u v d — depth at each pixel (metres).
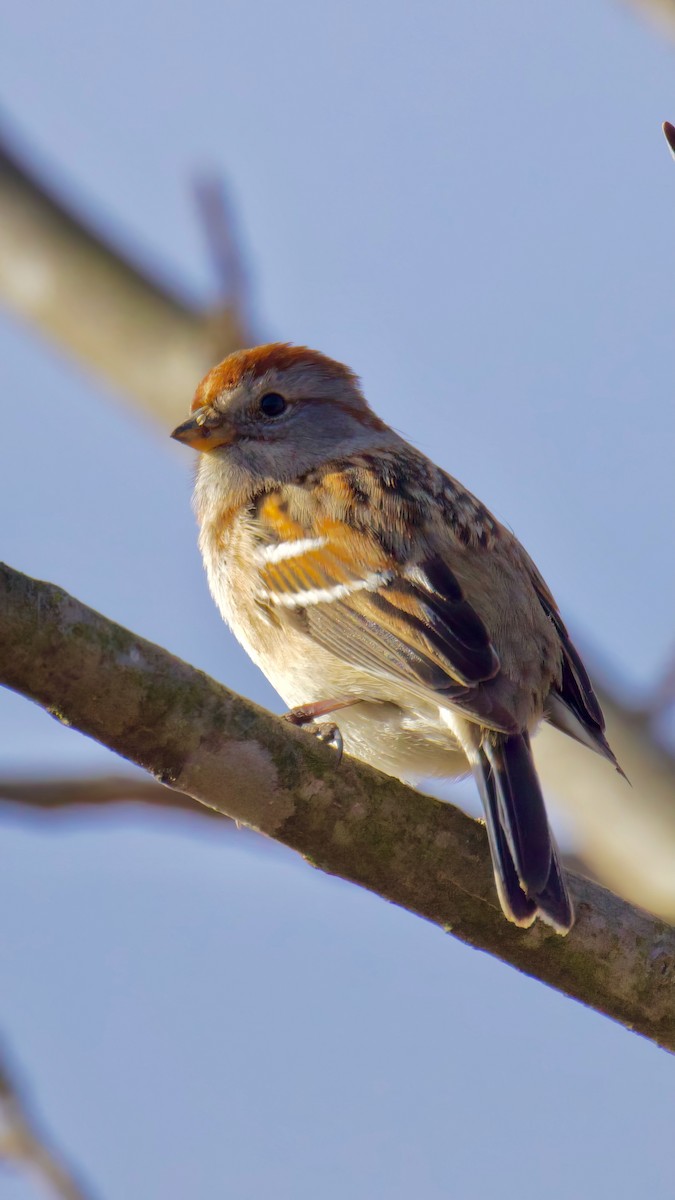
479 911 7.66
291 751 7.25
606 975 7.77
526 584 9.55
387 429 11.30
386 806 7.45
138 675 6.90
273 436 10.76
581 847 10.58
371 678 9.40
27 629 6.63
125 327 12.02
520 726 8.71
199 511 10.95
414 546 9.45
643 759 10.54
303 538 9.81
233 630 10.47
